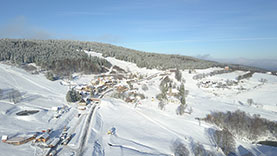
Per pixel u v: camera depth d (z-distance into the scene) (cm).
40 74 14662
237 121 7881
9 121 6581
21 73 13962
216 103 11581
